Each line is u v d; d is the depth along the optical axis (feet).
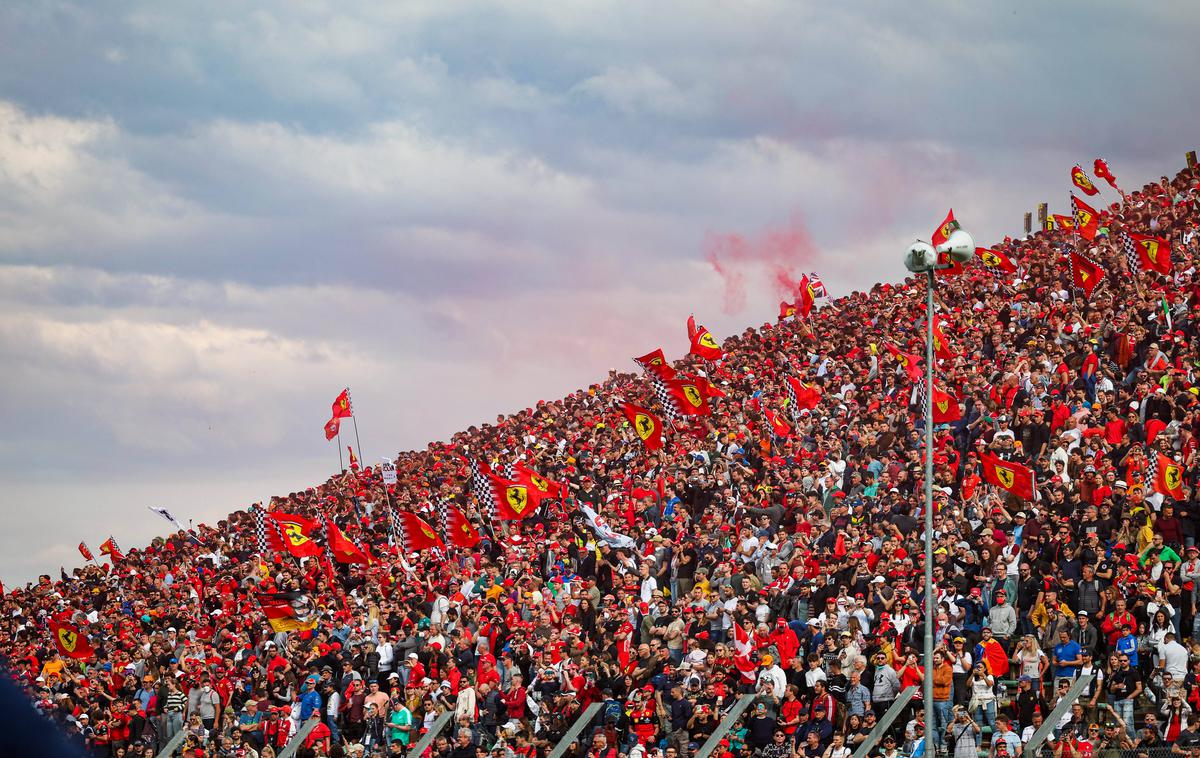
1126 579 93.56
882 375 158.71
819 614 107.24
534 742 108.47
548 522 157.07
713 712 101.30
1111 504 104.01
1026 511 107.55
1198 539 101.96
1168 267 150.71
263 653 140.87
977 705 91.35
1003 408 135.85
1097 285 161.68
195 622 158.81
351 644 125.59
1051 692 94.79
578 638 116.57
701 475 144.36
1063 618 93.71
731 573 116.37
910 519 113.19
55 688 147.02
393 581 148.15
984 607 100.12
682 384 156.87
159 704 133.80
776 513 130.21
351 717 119.96
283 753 117.60
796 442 146.00
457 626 124.47
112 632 159.33
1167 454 107.55
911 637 95.91
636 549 138.41
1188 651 90.07
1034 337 151.43
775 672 98.58
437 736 114.93
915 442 134.10
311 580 158.71
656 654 109.40
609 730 105.81
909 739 89.86
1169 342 138.51
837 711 95.91
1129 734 87.25
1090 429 118.01
